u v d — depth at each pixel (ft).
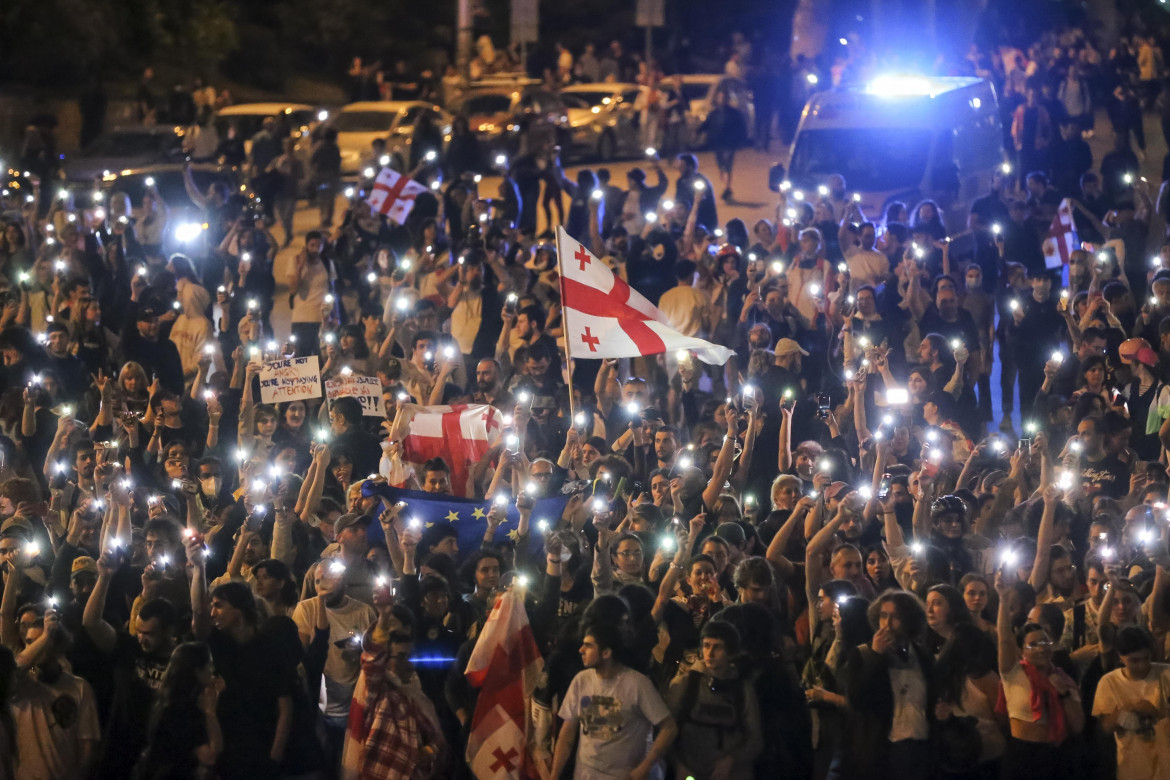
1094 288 49.01
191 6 150.41
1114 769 25.58
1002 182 65.05
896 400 36.40
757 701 24.58
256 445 38.96
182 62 150.10
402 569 28.84
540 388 41.60
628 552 28.60
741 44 131.03
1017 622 27.20
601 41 177.58
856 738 24.88
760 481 37.58
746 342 48.80
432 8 172.35
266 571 27.50
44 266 57.11
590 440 37.83
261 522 31.09
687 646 26.48
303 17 165.89
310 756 25.94
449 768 26.23
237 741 25.30
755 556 28.12
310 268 54.90
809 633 28.71
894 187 63.98
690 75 154.71
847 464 35.45
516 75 139.64
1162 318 43.98
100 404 42.78
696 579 27.61
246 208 64.54
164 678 24.57
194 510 33.32
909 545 29.99
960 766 24.82
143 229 65.21
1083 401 37.58
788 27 177.78
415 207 63.41
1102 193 67.87
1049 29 140.36
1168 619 27.04
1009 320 51.67
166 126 97.66
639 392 40.55
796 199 62.13
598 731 24.23
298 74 162.61
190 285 53.72
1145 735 25.07
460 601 27.73
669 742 24.20
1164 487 31.68
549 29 179.83
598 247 60.44
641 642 26.27
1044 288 50.01
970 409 42.50
